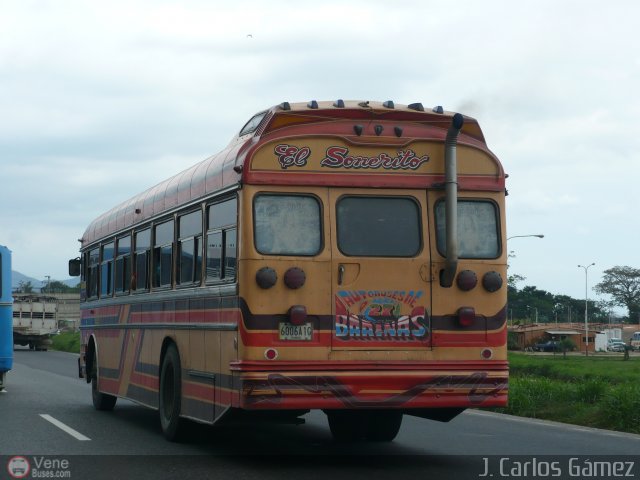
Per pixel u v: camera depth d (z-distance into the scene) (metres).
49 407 20.59
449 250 11.91
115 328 18.62
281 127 11.94
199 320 13.30
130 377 17.27
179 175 15.17
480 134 12.52
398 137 12.17
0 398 22.97
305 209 11.85
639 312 196.00
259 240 11.66
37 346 68.00
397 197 12.12
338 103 12.20
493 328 12.13
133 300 17.27
